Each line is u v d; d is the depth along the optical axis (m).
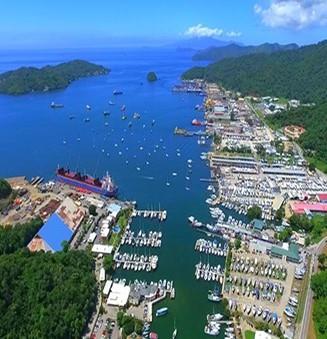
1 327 139.75
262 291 177.88
